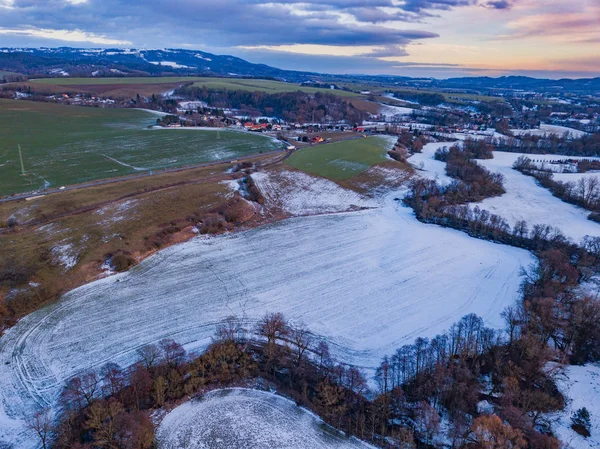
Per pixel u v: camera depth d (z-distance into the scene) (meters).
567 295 82.44
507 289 87.38
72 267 87.12
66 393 54.44
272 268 93.94
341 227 119.00
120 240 98.69
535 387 59.97
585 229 120.19
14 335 68.25
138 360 62.91
